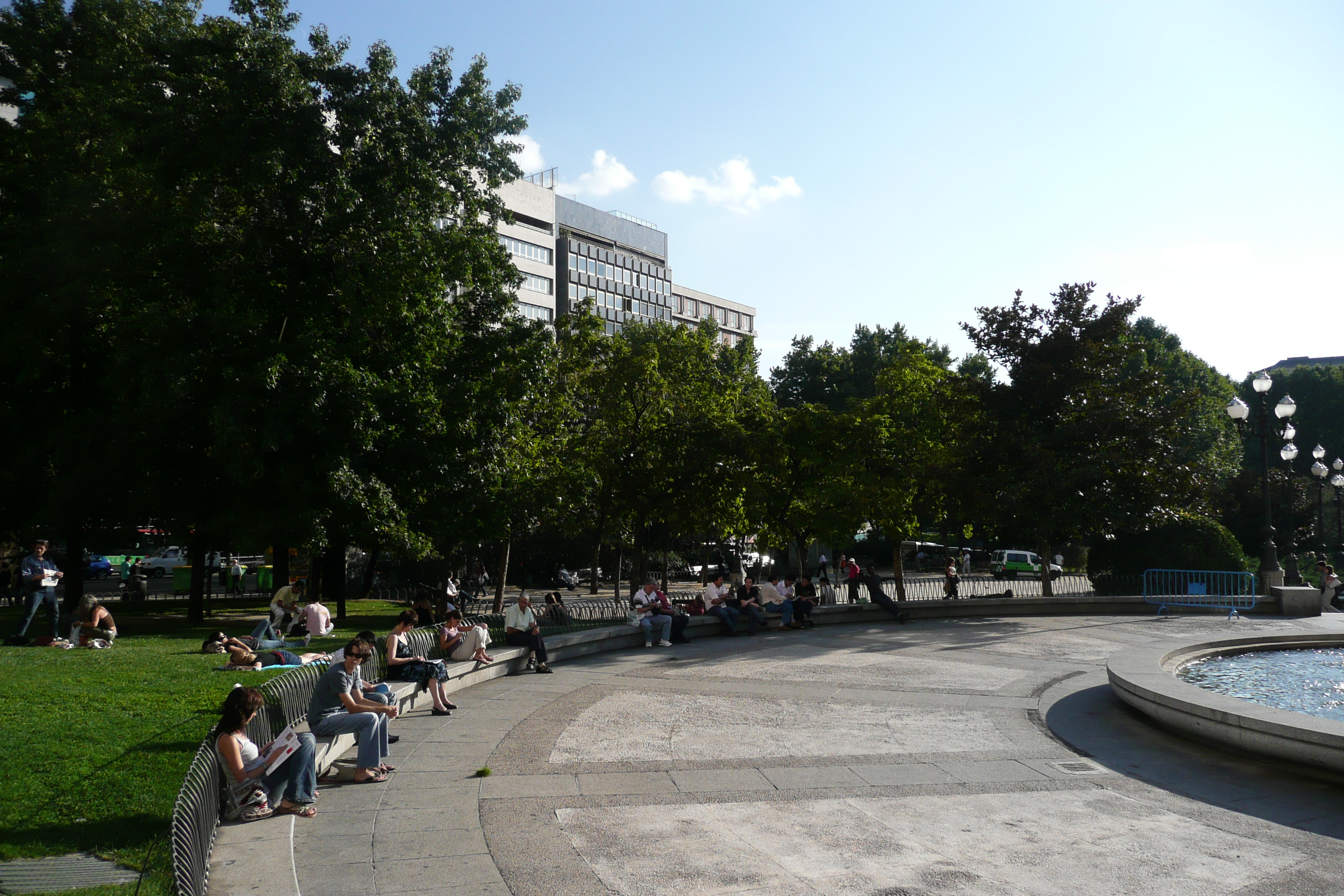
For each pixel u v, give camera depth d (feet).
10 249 58.95
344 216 59.57
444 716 36.40
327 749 27.50
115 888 16.08
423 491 67.97
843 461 104.58
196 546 72.18
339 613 82.23
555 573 157.07
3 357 59.57
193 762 18.72
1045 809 23.94
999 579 102.63
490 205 73.72
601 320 100.68
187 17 69.31
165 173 56.95
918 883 18.71
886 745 31.40
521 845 20.93
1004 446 87.40
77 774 22.57
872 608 77.46
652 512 100.63
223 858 19.49
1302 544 158.30
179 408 56.65
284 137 57.62
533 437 94.38
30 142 62.69
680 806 24.06
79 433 58.59
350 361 63.10
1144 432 86.28
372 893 18.03
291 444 58.13
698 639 64.54
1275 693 37.86
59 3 66.69
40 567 44.96
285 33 64.85
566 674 48.16
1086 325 90.74
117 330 58.70
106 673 35.42
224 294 58.65
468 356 71.82
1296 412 241.55
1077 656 54.49
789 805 24.14
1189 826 22.53
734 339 382.42
